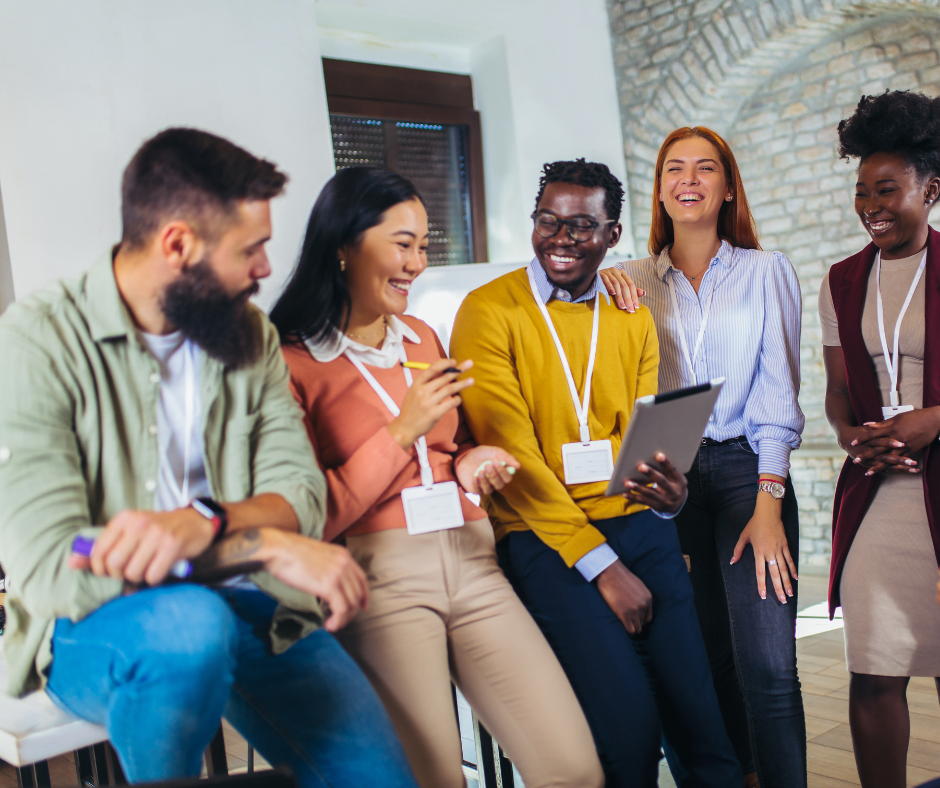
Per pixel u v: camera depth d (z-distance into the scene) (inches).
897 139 71.6
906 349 73.5
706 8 174.2
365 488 56.7
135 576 40.0
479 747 74.6
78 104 109.2
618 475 60.8
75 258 109.0
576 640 65.3
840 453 181.5
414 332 68.3
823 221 185.8
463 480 63.6
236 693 52.2
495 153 171.5
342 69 152.4
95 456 45.9
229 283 46.2
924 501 71.1
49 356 44.3
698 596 84.7
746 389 82.0
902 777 73.4
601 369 70.7
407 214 60.4
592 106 183.0
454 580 60.9
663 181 82.8
